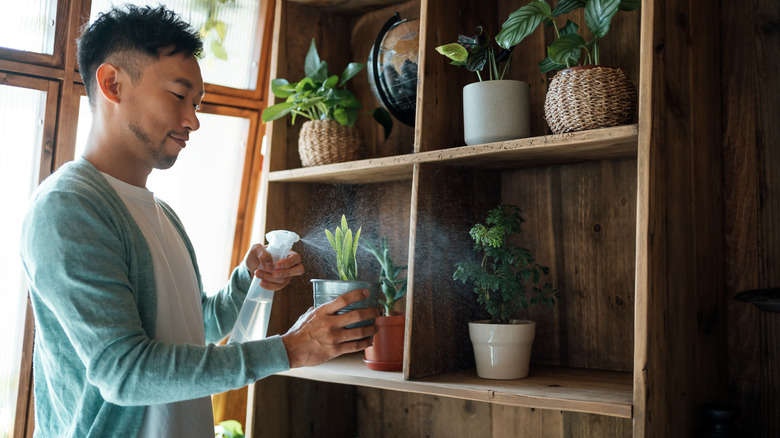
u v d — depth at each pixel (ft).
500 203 6.01
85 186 3.46
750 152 4.94
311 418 6.59
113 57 3.70
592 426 5.34
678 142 4.32
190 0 7.29
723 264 5.00
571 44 4.66
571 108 4.43
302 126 6.56
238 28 7.70
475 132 5.03
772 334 4.78
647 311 3.82
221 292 4.81
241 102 7.74
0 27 6.11
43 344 3.56
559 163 5.52
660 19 4.10
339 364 5.84
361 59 7.08
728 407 4.31
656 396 3.90
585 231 5.49
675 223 4.24
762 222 4.87
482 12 5.87
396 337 5.41
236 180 7.95
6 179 6.28
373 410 6.91
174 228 4.35
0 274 6.30
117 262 3.34
